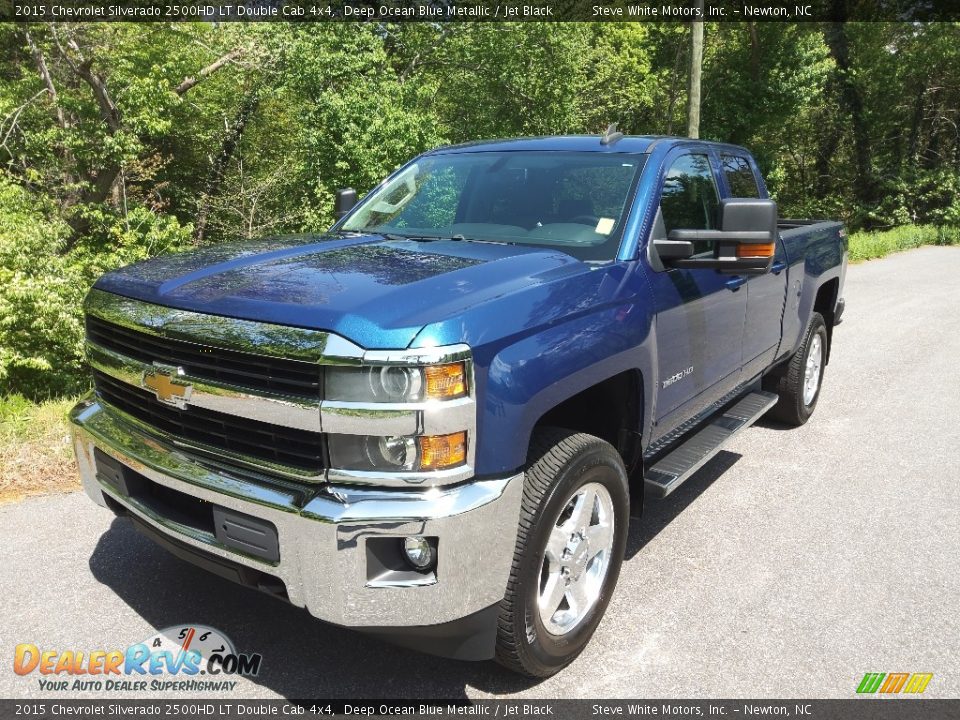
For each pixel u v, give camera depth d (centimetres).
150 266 302
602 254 324
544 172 372
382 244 335
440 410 221
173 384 251
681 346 352
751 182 477
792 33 2752
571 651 285
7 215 877
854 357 834
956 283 1484
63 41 1727
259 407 233
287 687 274
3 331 680
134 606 318
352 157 1916
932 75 3238
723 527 414
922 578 362
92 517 392
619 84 2953
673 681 283
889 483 480
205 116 2095
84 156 1742
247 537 241
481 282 262
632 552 384
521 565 251
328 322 225
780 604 337
